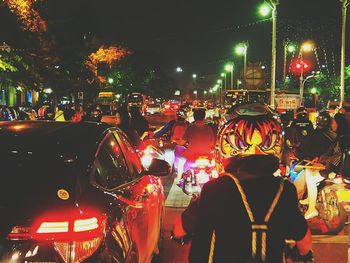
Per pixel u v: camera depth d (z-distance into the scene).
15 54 31.12
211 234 3.38
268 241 3.31
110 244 3.91
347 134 12.68
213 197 3.42
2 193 3.93
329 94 69.44
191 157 10.80
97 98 62.69
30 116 29.80
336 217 8.88
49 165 4.16
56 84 42.31
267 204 3.38
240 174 3.49
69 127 4.99
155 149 13.83
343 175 8.94
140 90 105.50
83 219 3.75
